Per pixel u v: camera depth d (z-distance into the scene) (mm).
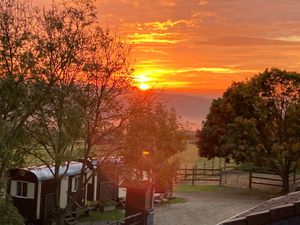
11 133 19875
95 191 28516
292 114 35094
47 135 21250
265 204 8289
